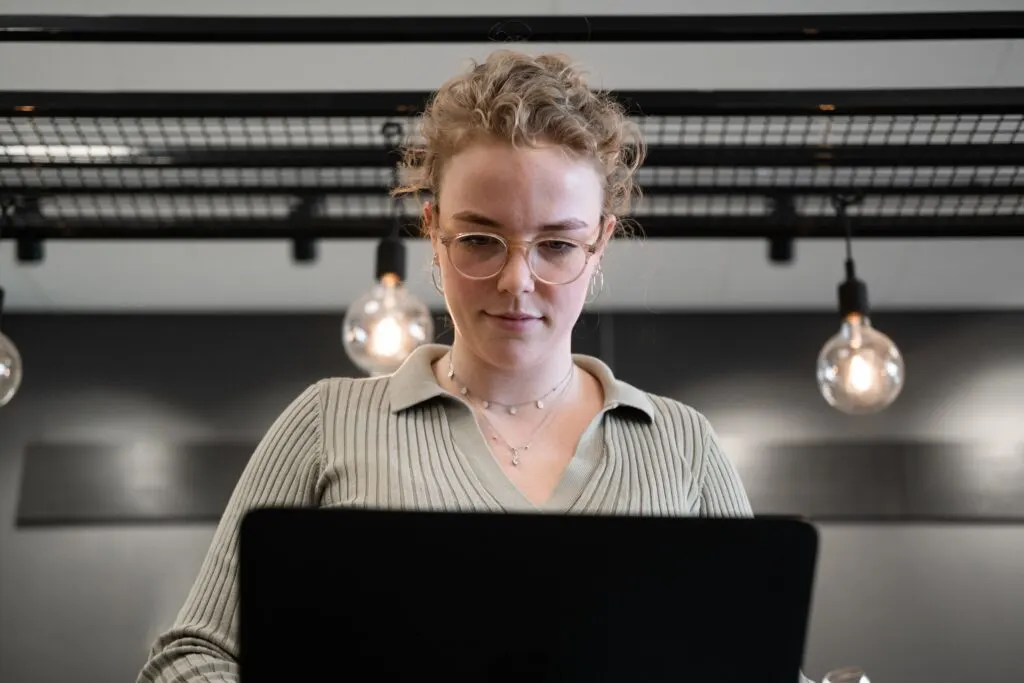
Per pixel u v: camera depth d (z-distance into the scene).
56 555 5.41
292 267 5.12
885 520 5.44
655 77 3.40
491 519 0.88
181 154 2.94
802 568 0.89
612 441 1.35
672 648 0.89
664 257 4.98
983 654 5.29
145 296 5.50
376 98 2.74
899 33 2.40
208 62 3.34
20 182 3.15
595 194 1.30
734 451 5.53
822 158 2.89
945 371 5.61
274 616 0.87
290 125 3.23
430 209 1.38
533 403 1.37
